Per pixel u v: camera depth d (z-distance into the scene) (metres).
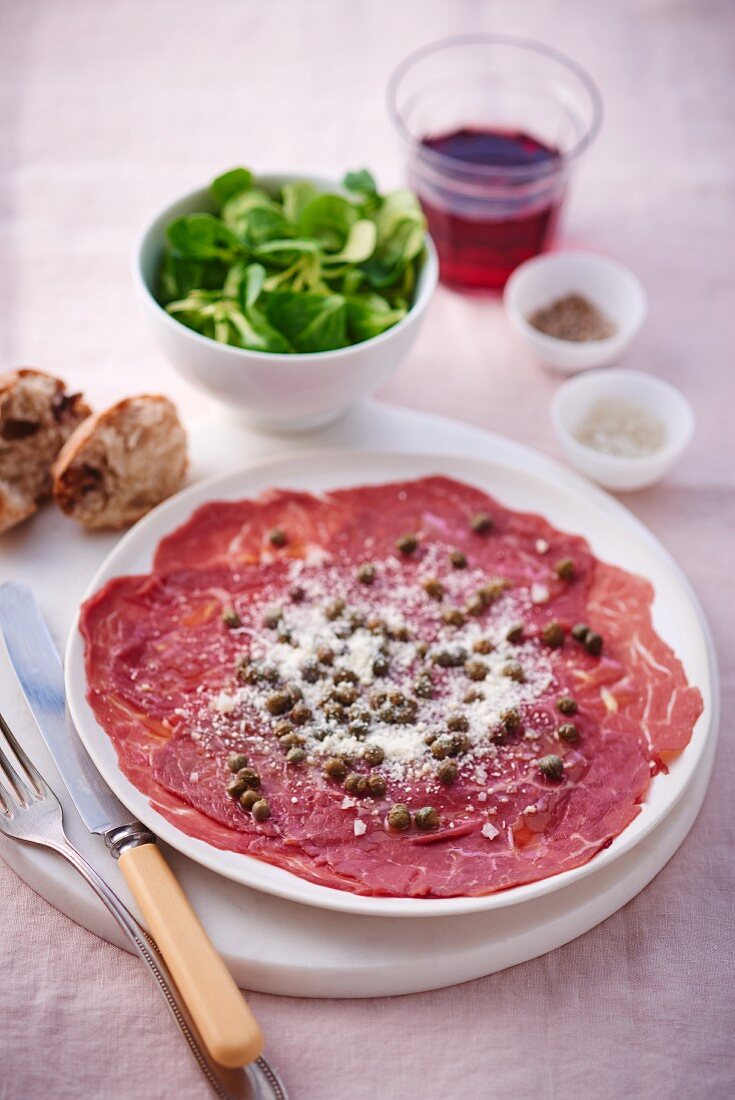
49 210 0.88
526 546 0.71
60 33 0.97
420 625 0.69
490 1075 0.58
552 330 0.83
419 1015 0.60
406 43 0.98
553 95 0.89
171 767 0.62
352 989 0.59
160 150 0.91
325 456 0.73
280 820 0.61
